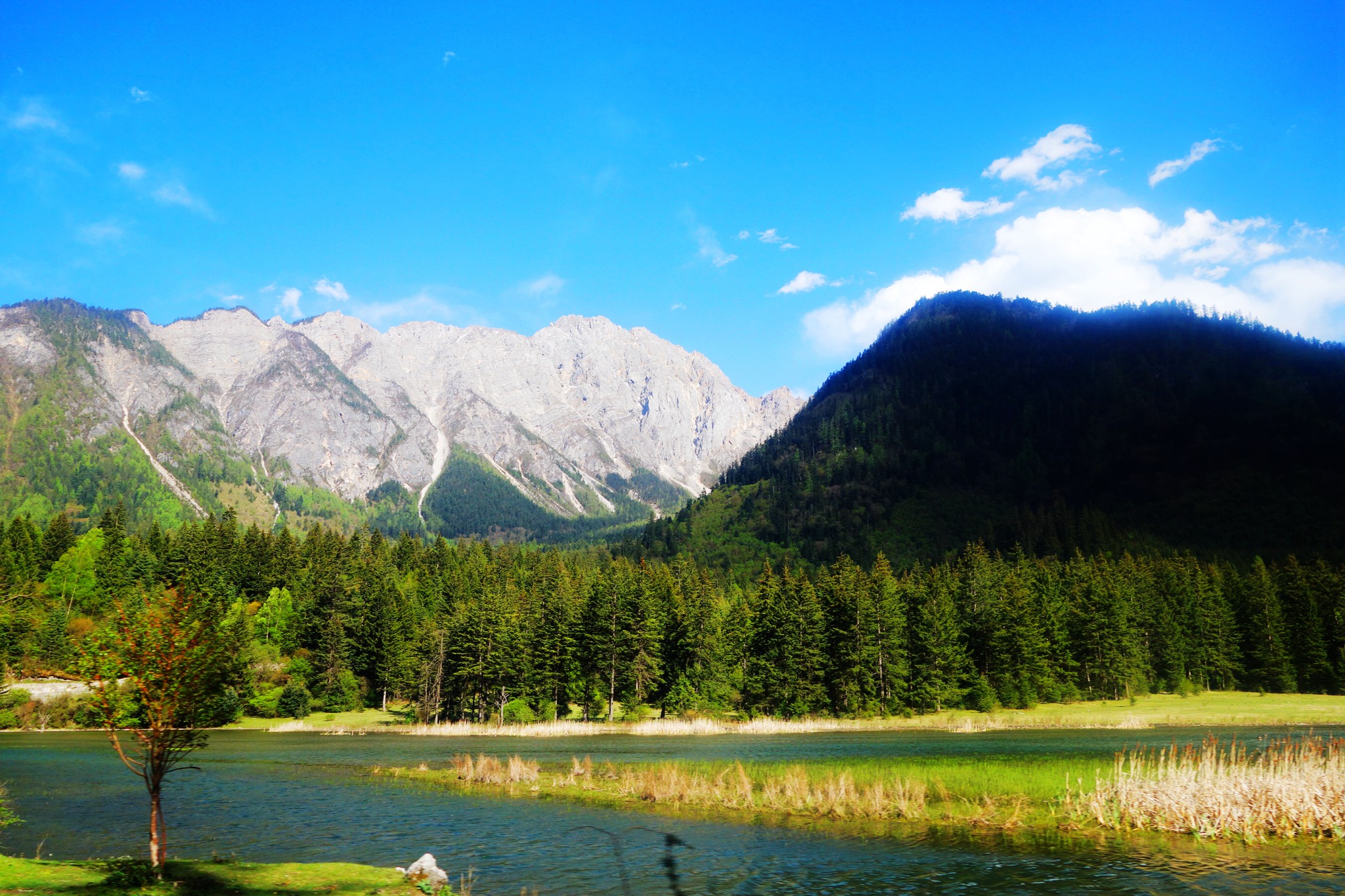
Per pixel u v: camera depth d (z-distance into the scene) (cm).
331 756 6938
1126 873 2600
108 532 17100
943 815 3616
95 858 2891
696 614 12619
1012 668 11994
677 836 3297
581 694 11981
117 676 2109
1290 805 3128
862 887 2506
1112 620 12200
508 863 2852
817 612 11462
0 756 6800
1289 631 12488
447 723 11538
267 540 18675
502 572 18900
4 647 9656
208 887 2062
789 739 8275
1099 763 4994
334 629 13338
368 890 2138
